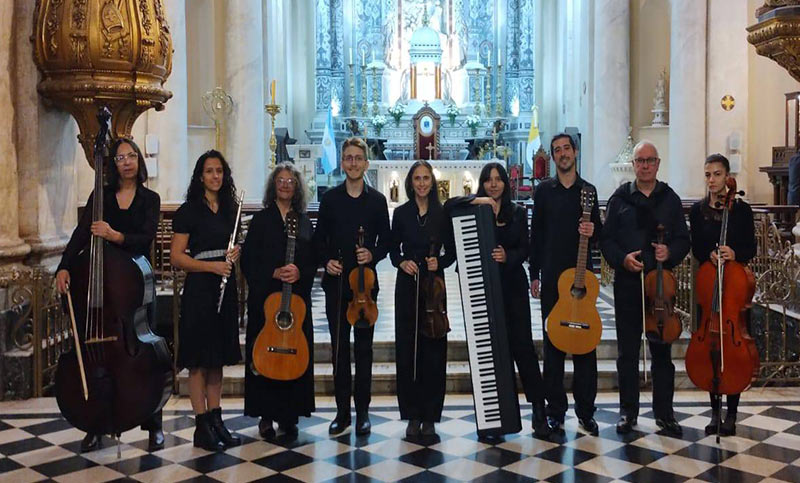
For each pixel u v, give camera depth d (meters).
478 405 6.05
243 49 15.82
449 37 27.72
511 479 5.34
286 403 6.12
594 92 17.59
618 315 6.29
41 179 7.89
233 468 5.57
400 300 6.25
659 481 5.29
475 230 6.07
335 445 6.04
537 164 22.86
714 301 5.89
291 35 26.31
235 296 6.12
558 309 6.14
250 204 15.09
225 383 7.44
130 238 5.68
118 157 5.80
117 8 7.39
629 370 6.25
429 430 6.18
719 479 5.31
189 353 5.89
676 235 6.18
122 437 6.23
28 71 7.66
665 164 17.08
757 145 14.19
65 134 8.32
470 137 26.69
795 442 6.00
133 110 7.70
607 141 17.25
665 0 17.30
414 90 27.25
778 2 7.39
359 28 27.62
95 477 5.40
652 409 6.70
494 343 6.05
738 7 13.61
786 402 7.00
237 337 6.14
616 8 17.14
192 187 6.08
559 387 6.26
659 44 17.44
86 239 5.71
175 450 5.92
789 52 7.39
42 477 5.39
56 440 6.13
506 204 6.25
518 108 27.00
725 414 6.66
